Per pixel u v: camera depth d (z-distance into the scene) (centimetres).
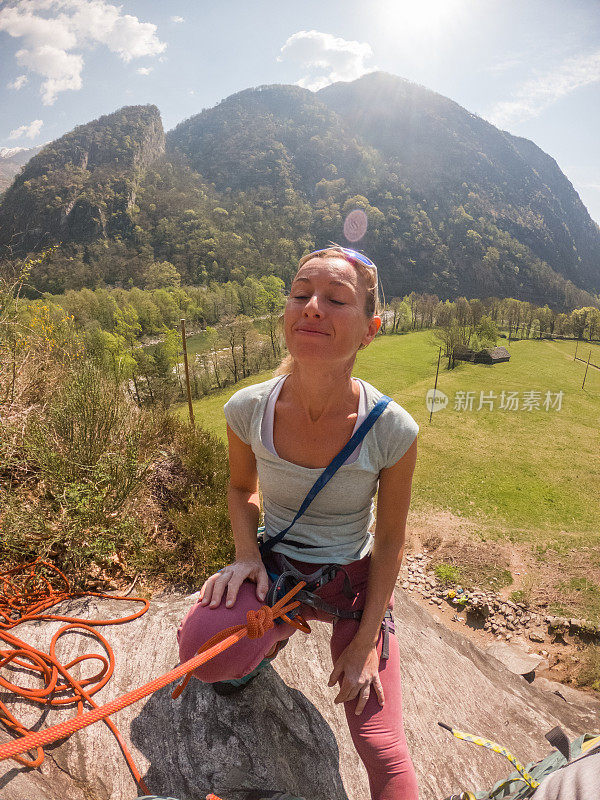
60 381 407
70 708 163
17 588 226
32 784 125
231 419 146
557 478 3681
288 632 140
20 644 172
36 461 304
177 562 294
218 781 153
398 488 139
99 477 301
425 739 215
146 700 173
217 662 127
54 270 17050
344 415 132
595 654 1416
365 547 151
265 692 189
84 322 9338
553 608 1759
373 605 136
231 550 305
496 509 3130
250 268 18075
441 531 2655
